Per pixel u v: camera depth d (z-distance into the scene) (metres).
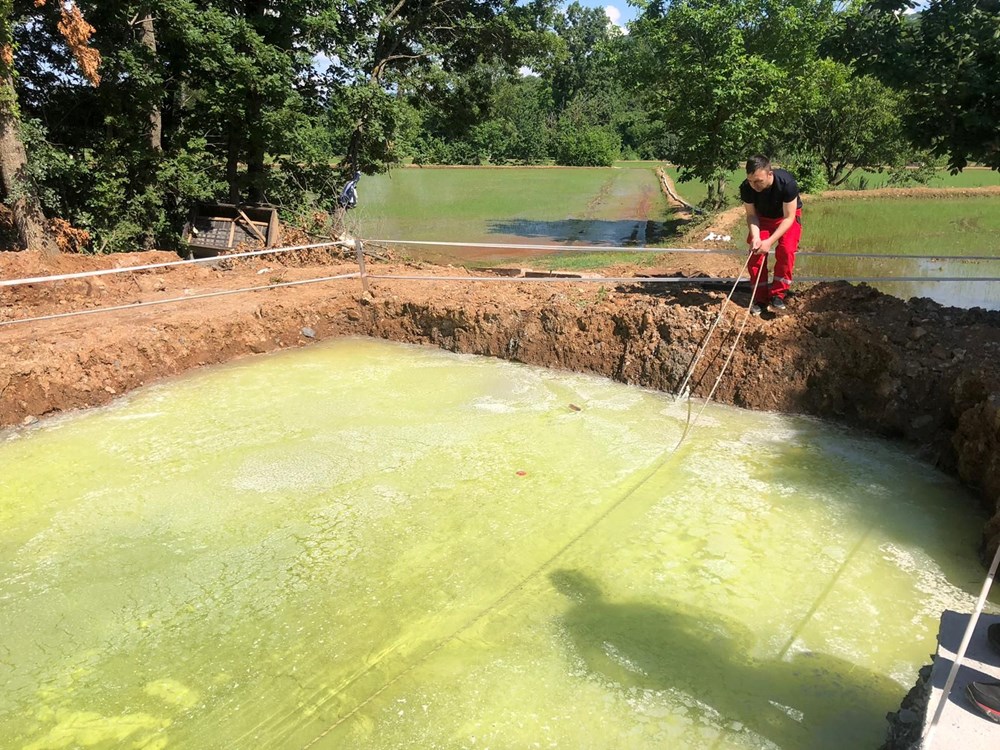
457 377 7.75
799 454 5.90
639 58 18.38
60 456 6.06
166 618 4.08
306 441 6.19
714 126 17.56
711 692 3.43
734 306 7.20
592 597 4.14
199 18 12.92
